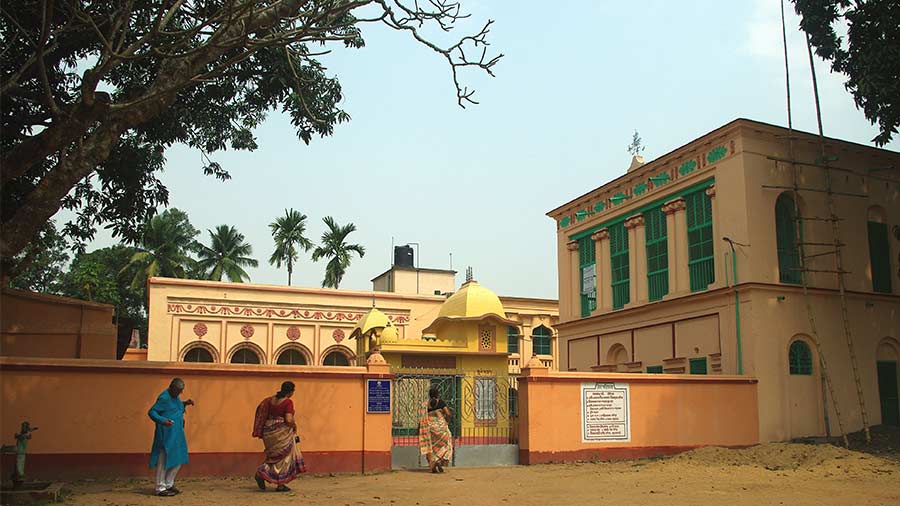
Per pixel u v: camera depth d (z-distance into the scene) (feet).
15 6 46.85
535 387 54.13
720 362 65.41
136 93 54.75
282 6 44.47
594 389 55.88
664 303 72.90
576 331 90.22
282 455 38.60
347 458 48.52
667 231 74.43
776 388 61.93
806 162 67.36
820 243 64.08
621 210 82.43
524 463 53.42
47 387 42.98
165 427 36.68
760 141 65.77
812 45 64.44
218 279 186.29
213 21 39.70
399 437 58.85
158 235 181.06
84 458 43.09
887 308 69.31
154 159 63.26
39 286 172.86
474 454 53.21
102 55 37.70
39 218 37.65
